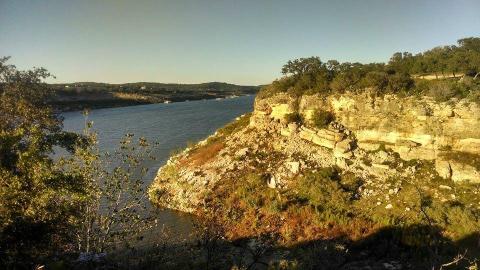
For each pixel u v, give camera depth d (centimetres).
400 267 2809
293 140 4988
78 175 2061
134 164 2956
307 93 5275
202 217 4022
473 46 5900
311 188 4012
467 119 3859
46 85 2831
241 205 4075
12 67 2692
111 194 2798
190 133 9800
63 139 2256
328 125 4906
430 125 4059
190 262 2552
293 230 3472
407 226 3225
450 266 2711
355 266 2856
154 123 12656
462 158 3788
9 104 2484
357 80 4928
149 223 3031
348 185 3997
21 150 1975
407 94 4397
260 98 5916
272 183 4284
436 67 4825
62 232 2228
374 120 4509
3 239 1814
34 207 1869
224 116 13688
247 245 3247
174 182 5041
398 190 3756
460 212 3269
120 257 2464
